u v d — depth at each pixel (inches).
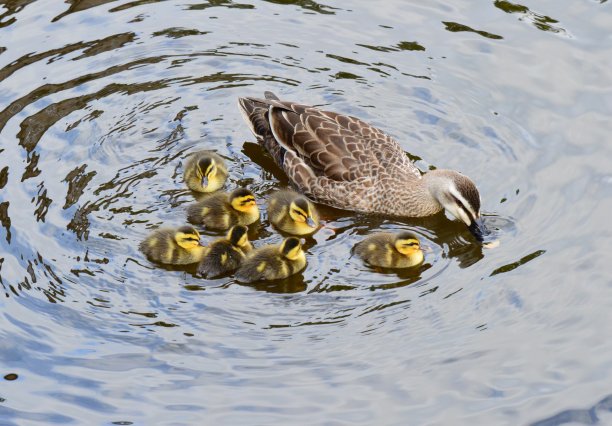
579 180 604.4
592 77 684.7
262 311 513.3
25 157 619.2
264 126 645.3
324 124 621.0
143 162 627.5
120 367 472.4
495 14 752.3
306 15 767.1
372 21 756.0
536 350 483.5
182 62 721.0
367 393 458.3
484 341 489.7
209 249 540.1
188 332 496.7
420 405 451.2
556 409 450.3
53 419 442.9
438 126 661.3
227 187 619.8
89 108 668.1
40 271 531.8
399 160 616.7
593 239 557.9
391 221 608.1
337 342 490.9
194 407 449.7
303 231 580.7
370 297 524.4
